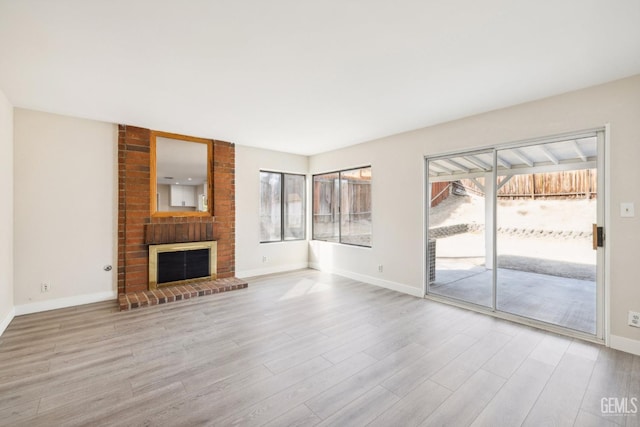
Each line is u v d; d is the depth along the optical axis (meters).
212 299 4.05
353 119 3.77
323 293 4.35
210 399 1.91
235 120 3.84
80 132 3.75
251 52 2.22
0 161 2.88
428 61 2.35
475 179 5.39
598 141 2.77
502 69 2.46
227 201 5.02
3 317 2.99
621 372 2.24
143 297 3.87
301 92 2.95
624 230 2.58
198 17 1.80
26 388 2.02
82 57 2.27
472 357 2.47
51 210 3.57
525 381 2.13
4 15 1.75
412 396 1.95
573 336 2.88
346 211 5.60
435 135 3.99
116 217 4.00
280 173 5.95
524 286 4.67
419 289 4.18
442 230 5.09
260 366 2.33
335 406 1.85
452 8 1.72
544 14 1.76
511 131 3.28
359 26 1.90
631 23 1.84
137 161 4.12
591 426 1.69
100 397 1.93
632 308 2.55
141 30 1.93
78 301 3.75
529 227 5.71
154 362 2.38
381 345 2.70
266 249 5.62
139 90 2.89
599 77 2.59
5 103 3.03
